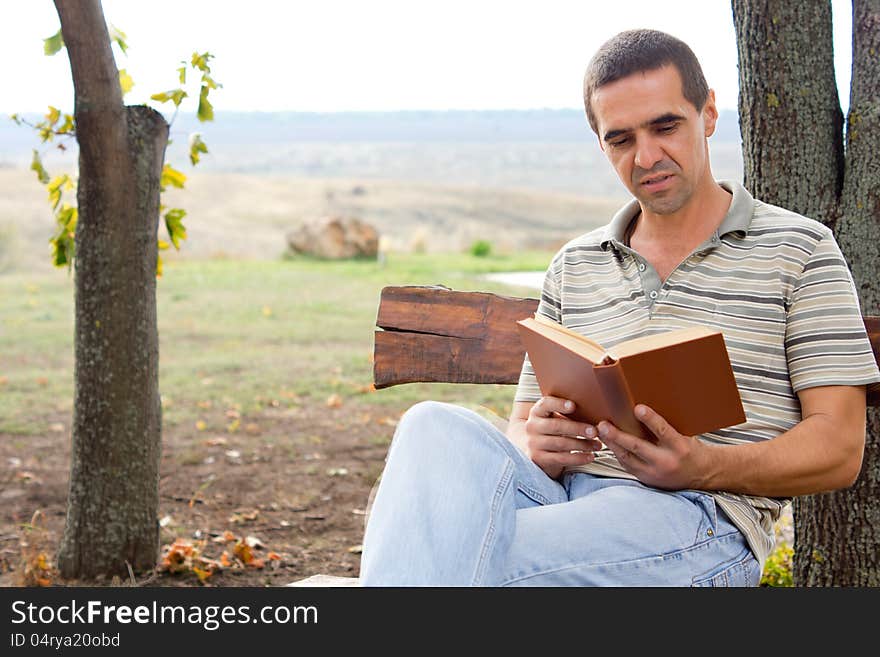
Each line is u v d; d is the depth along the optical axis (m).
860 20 3.15
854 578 3.23
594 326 2.64
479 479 2.21
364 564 2.14
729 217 2.48
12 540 4.98
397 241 28.38
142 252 4.19
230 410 8.16
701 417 2.16
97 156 4.06
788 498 2.46
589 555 2.22
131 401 4.21
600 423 2.24
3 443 7.09
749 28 3.24
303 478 6.24
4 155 38.97
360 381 9.33
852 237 3.15
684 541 2.25
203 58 4.37
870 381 2.32
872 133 3.12
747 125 3.29
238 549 4.67
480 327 3.03
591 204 51.84
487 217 46.19
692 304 2.47
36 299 15.01
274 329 12.28
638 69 2.43
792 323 2.38
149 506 4.32
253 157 72.75
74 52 3.94
